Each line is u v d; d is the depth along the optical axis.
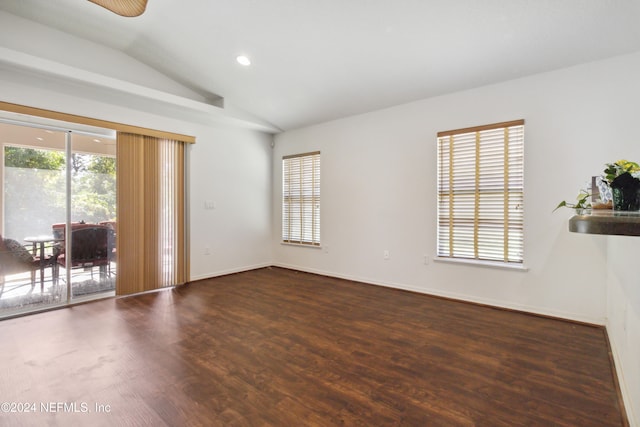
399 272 4.30
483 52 3.04
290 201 5.69
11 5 3.11
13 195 3.36
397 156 4.29
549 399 1.90
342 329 2.96
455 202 3.83
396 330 2.93
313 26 3.04
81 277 3.81
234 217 5.30
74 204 3.77
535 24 2.63
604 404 1.84
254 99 4.67
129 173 4.04
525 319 3.18
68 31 3.52
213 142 4.98
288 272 5.41
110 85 3.65
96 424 1.68
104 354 2.46
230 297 3.98
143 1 2.24
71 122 3.58
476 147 3.65
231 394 1.95
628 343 1.80
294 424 1.68
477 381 2.09
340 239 4.95
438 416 1.74
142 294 4.11
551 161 3.18
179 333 2.87
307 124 5.30
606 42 2.72
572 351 2.50
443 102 3.88
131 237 4.07
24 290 3.42
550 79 3.18
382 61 3.41
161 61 4.06
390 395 1.94
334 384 2.06
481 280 3.63
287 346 2.61
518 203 3.39
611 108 2.89
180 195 4.59
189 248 4.70
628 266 1.80
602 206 1.95
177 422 1.69
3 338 2.76
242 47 3.53
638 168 1.48
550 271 3.21
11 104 3.20
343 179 4.89
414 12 2.69
